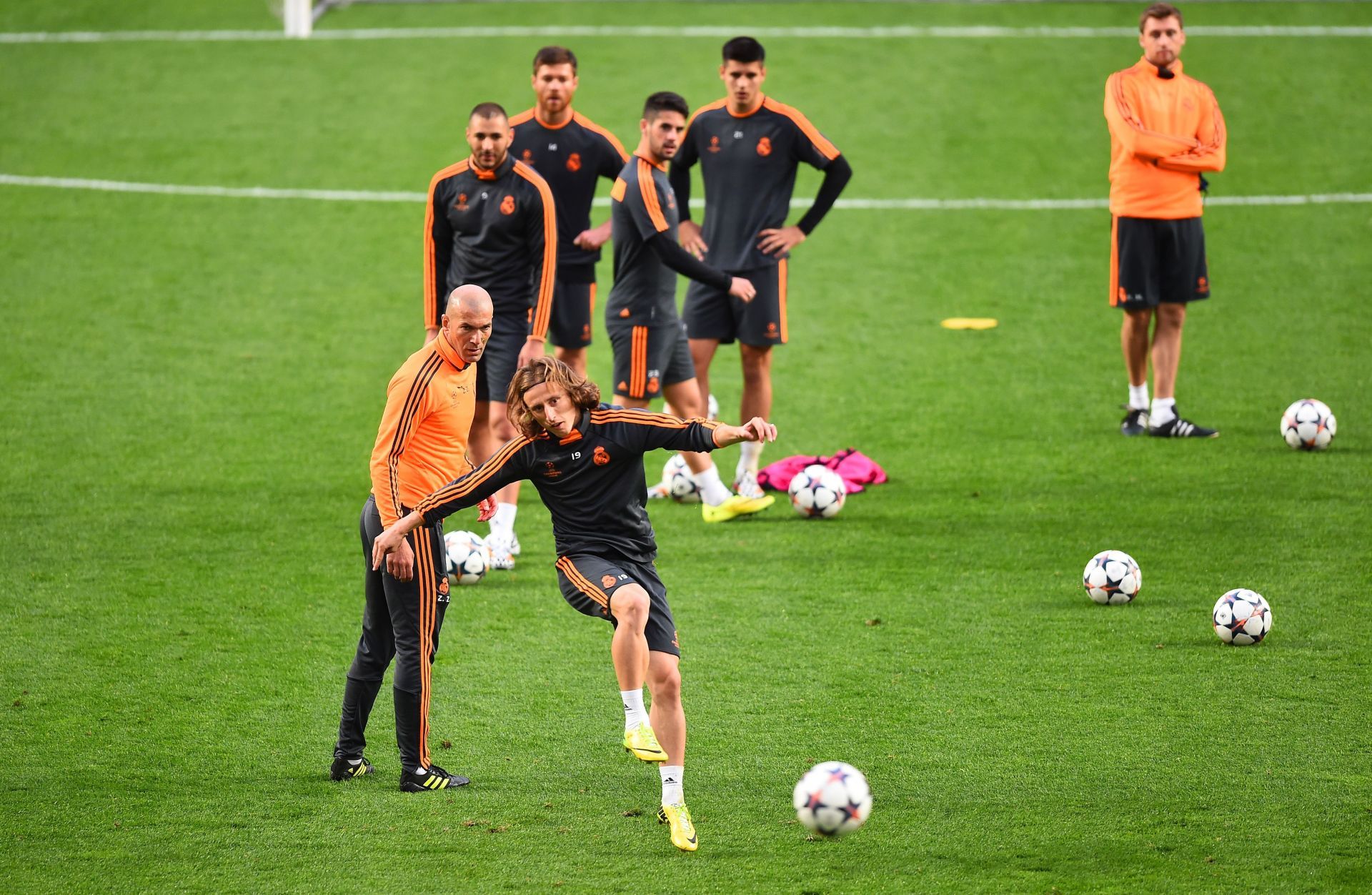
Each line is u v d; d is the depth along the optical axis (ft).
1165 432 141.08
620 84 254.68
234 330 176.76
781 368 166.50
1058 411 150.51
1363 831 70.33
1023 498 125.90
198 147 238.07
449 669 93.20
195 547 115.85
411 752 76.69
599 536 74.33
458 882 67.05
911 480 131.64
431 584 75.61
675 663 72.13
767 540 117.08
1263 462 132.87
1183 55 265.34
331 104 253.24
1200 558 110.52
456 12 297.94
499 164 108.78
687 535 118.93
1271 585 104.99
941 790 75.77
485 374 113.80
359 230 209.56
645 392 119.14
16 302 183.21
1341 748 79.41
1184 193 136.98
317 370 164.35
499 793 76.64
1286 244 199.82
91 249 201.46
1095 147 234.79
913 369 164.96
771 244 124.47
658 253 114.11
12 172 227.20
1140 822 71.77
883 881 66.69
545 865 68.69
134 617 101.91
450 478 77.82
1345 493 124.06
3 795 76.07
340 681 91.66
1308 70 257.75
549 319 117.39
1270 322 175.01
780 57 268.62
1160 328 140.46
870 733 82.74
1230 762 78.07
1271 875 66.33
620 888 66.33
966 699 87.15
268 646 97.04
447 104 251.39
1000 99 251.39
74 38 283.18
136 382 159.33
